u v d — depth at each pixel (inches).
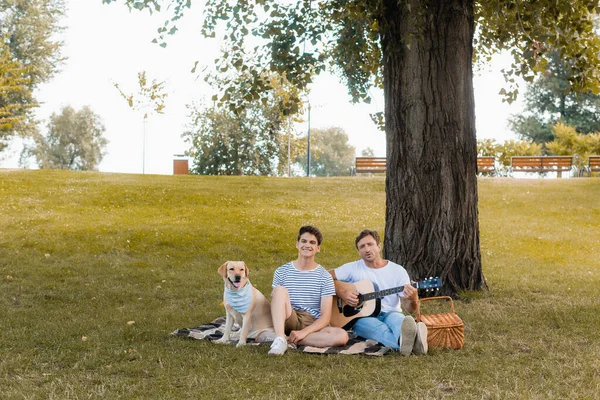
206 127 1627.7
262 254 516.7
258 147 1630.2
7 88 1166.3
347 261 495.8
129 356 225.0
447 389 187.5
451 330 233.6
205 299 358.3
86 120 2358.5
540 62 395.9
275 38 356.5
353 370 203.5
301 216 684.1
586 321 288.5
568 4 361.7
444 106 346.0
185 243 531.2
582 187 879.1
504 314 303.9
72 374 203.5
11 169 945.5
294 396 178.2
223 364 212.5
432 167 346.9
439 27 346.0
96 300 346.6
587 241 599.8
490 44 453.1
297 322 242.2
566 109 1918.1
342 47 365.4
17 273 409.7
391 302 251.6
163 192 773.9
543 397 177.5
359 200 807.7
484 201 805.2
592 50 404.5
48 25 1565.0
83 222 593.0
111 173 946.7
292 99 375.9
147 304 340.8
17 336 256.8
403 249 351.3
